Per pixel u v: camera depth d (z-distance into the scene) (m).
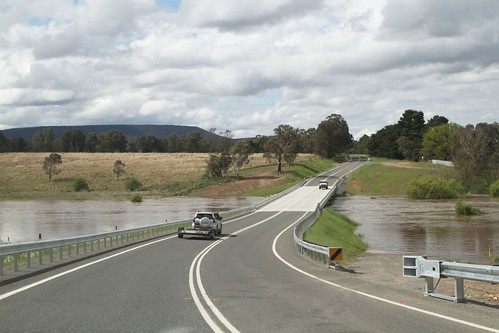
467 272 11.77
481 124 119.25
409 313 10.51
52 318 9.59
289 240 33.97
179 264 19.50
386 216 66.62
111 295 12.22
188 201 100.19
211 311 10.54
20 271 15.86
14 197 112.88
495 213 68.00
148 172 143.38
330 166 166.62
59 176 139.12
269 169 146.88
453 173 115.06
